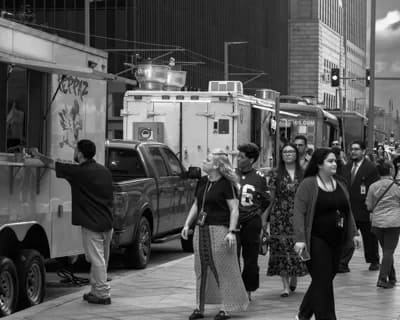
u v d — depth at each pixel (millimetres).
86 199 10602
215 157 9625
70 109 11641
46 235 10875
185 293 11688
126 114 21516
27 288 10430
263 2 100500
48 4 63500
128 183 14359
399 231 12438
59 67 10203
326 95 150125
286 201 11336
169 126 21281
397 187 12352
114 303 10836
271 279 13156
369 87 36562
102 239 10766
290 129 28078
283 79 113000
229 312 9836
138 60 51156
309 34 143875
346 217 8586
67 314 10000
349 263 15359
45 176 10773
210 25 79312
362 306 10766
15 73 10297
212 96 21094
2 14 11000
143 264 14977
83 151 10680
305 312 8992
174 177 16969
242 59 90312
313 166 8562
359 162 14484
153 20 66438
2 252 10148
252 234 10789
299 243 8484
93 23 63812
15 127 10352
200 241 9648
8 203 9797
